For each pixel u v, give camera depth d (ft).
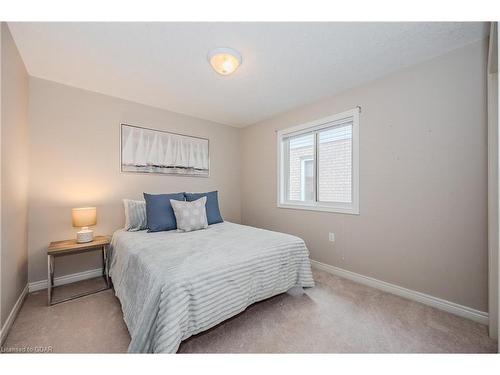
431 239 6.06
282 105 9.56
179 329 3.71
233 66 5.97
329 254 8.55
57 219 7.39
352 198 8.06
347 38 5.32
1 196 4.59
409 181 6.47
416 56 6.03
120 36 5.22
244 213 12.73
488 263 5.01
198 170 11.10
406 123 6.54
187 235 7.05
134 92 8.26
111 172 8.50
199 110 10.16
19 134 5.92
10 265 5.16
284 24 4.85
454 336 4.72
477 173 5.37
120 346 4.39
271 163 11.13
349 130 8.21
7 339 4.59
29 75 6.92
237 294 4.79
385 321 5.26
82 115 7.90
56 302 6.17
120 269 5.90
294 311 5.68
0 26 4.51
